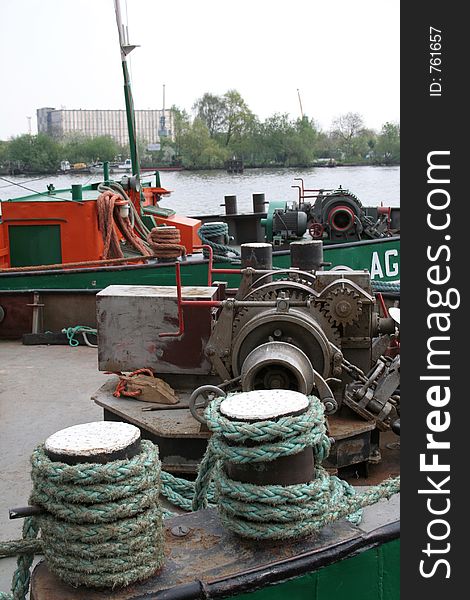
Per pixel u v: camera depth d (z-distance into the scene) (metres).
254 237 14.51
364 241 10.78
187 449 4.62
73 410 5.87
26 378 6.69
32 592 2.58
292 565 2.71
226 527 2.79
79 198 10.28
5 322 8.14
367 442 4.66
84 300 8.07
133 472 2.44
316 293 4.67
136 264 9.70
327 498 2.77
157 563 2.62
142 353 5.11
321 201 12.20
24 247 10.23
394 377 4.71
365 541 2.86
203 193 29.33
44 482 2.44
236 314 4.62
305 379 4.26
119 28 11.36
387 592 2.98
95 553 2.46
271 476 2.68
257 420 2.60
